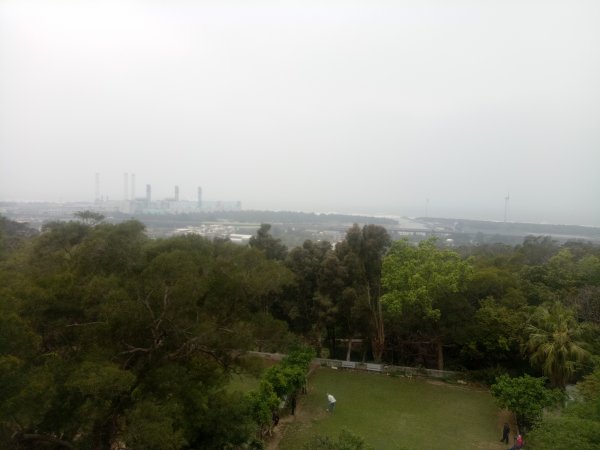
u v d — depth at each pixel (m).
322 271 24.41
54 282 10.40
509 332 20.53
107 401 10.04
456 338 21.81
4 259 20.41
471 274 22.27
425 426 16.89
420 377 22.52
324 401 19.36
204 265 12.88
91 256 13.08
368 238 24.86
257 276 14.88
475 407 18.73
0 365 7.43
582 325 18.92
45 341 10.56
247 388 20.05
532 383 16.06
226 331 11.96
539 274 26.34
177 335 11.32
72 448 10.65
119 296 10.20
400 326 23.89
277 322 14.12
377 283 24.69
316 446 12.30
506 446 15.34
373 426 16.88
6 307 8.62
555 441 10.44
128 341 11.16
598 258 28.89
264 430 15.59
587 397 13.82
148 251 13.85
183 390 11.05
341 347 28.56
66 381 8.89
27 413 8.16
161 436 8.73
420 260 22.77
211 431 12.04
